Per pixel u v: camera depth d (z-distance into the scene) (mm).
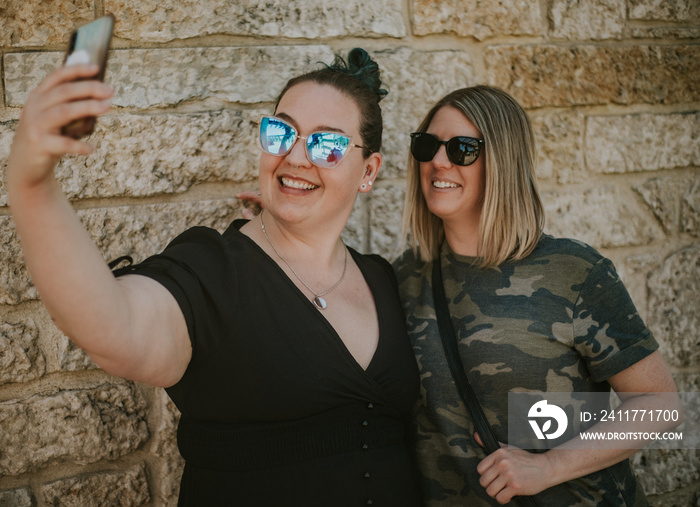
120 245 1850
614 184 2459
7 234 1736
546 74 2320
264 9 1982
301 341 1345
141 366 1049
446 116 1644
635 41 2471
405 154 2182
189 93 1911
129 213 1857
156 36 1870
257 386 1298
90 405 1819
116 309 957
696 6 2547
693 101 2570
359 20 2096
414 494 1520
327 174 1445
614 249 2477
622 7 2428
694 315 2598
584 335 1527
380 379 1451
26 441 1754
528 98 2307
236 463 1322
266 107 2002
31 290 1767
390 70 2129
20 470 1749
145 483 1901
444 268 1723
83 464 1828
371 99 1588
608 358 1521
